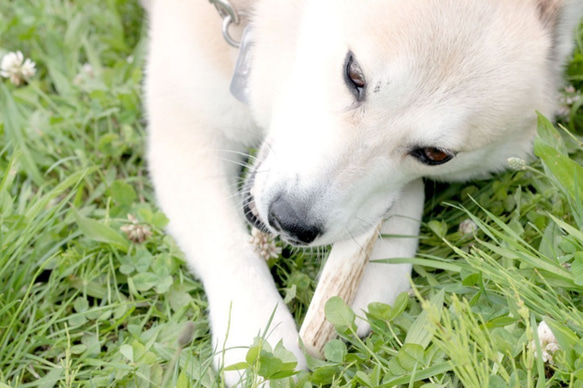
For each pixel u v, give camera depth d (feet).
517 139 2.81
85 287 2.74
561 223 2.63
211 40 2.86
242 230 2.77
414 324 2.54
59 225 2.84
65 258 2.76
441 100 2.55
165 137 2.92
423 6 2.52
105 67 3.34
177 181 2.85
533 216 2.81
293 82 2.65
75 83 3.24
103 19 3.42
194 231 2.77
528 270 2.63
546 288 2.62
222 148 2.94
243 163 2.93
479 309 2.59
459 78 2.54
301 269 2.78
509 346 2.46
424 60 2.51
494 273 2.57
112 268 2.76
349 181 2.59
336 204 2.59
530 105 2.68
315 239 2.60
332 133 2.58
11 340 2.66
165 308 2.72
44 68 3.31
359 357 2.52
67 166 3.04
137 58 3.32
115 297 2.75
